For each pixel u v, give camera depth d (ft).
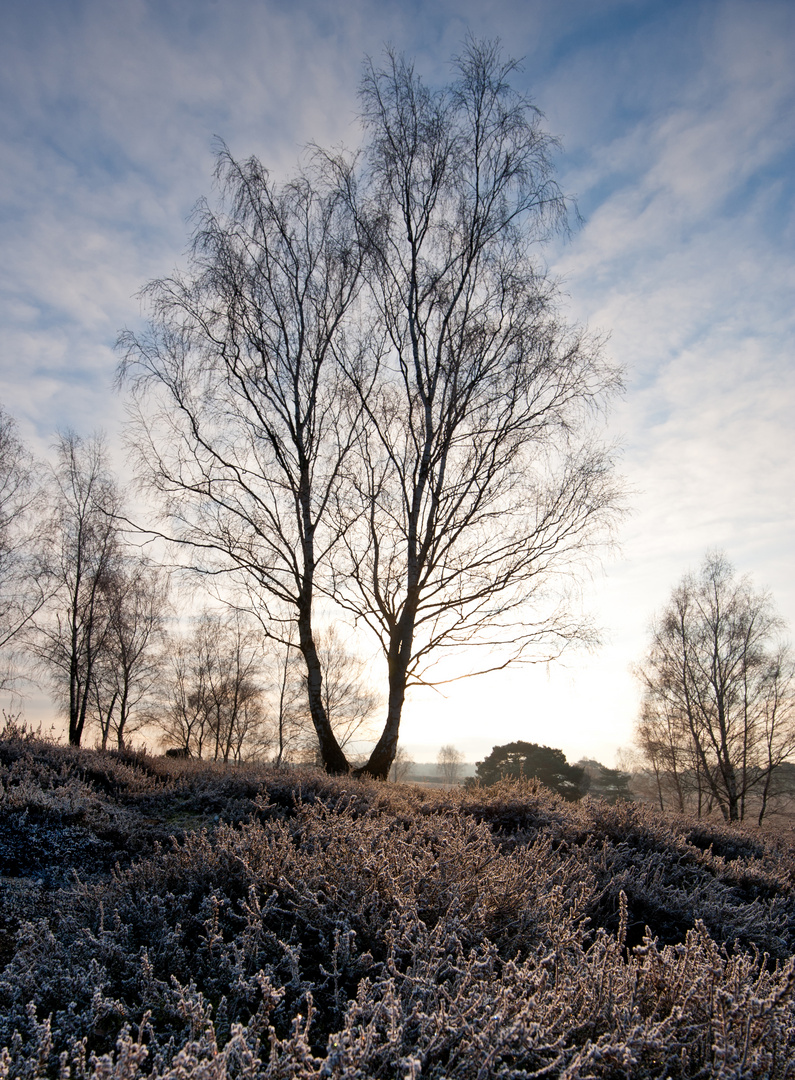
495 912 10.96
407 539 39.96
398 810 21.52
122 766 25.53
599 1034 7.41
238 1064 6.48
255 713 108.99
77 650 69.62
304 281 41.09
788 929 15.62
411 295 41.01
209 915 10.43
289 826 15.58
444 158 40.22
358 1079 6.02
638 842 20.67
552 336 38.45
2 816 16.83
